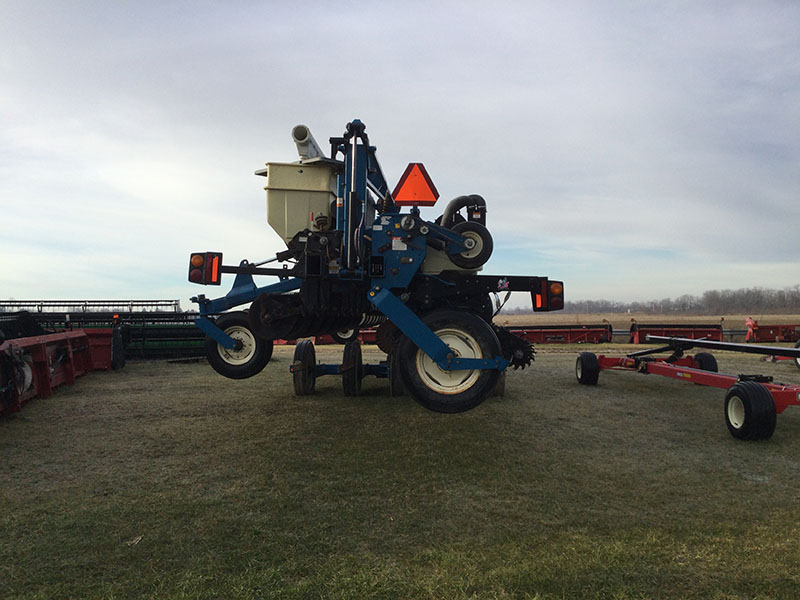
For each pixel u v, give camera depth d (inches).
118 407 277.4
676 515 137.1
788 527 129.0
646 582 102.6
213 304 257.1
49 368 309.9
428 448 199.0
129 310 655.1
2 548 117.6
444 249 189.9
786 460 187.8
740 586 101.1
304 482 161.0
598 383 367.6
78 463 180.2
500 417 253.9
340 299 199.2
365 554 114.5
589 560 111.3
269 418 250.4
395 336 365.7
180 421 244.2
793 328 807.1
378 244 185.8
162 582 102.9
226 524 130.1
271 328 197.6
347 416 254.4
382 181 259.4
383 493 151.7
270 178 223.5
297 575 105.5
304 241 206.4
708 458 189.6
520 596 97.7
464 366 169.3
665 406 285.6
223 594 98.3
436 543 120.0
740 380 231.1
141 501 145.4
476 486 158.1
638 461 185.2
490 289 194.9
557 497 149.5
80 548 117.4
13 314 352.2
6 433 222.1
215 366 256.4
